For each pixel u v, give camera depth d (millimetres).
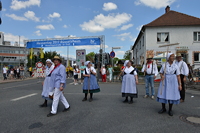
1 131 3686
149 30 21594
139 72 15812
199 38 21359
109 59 22375
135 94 6148
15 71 21172
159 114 4887
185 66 6316
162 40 21578
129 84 6188
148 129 3746
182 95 6531
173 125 3988
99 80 16531
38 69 14992
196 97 7523
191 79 12227
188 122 4199
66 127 3896
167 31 21391
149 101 6711
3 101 6863
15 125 4043
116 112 5094
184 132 3578
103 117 4613
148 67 7426
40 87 11828
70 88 10914
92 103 6324
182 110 5309
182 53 21219
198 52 21000
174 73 4723
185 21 21422
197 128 3799
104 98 7309
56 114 4918
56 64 4965
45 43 18578
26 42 19297
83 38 17344
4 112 5156
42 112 5148
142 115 4785
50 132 3623
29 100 7004
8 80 18922
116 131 3639
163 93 4793
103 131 3648
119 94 8336
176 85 4652
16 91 9930
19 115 4844
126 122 4199
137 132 3584
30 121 4324
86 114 4902
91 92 6559
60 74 4840
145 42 21781
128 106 5844
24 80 19125
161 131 3631
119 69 16875
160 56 15375
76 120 4379
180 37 21250
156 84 13445
